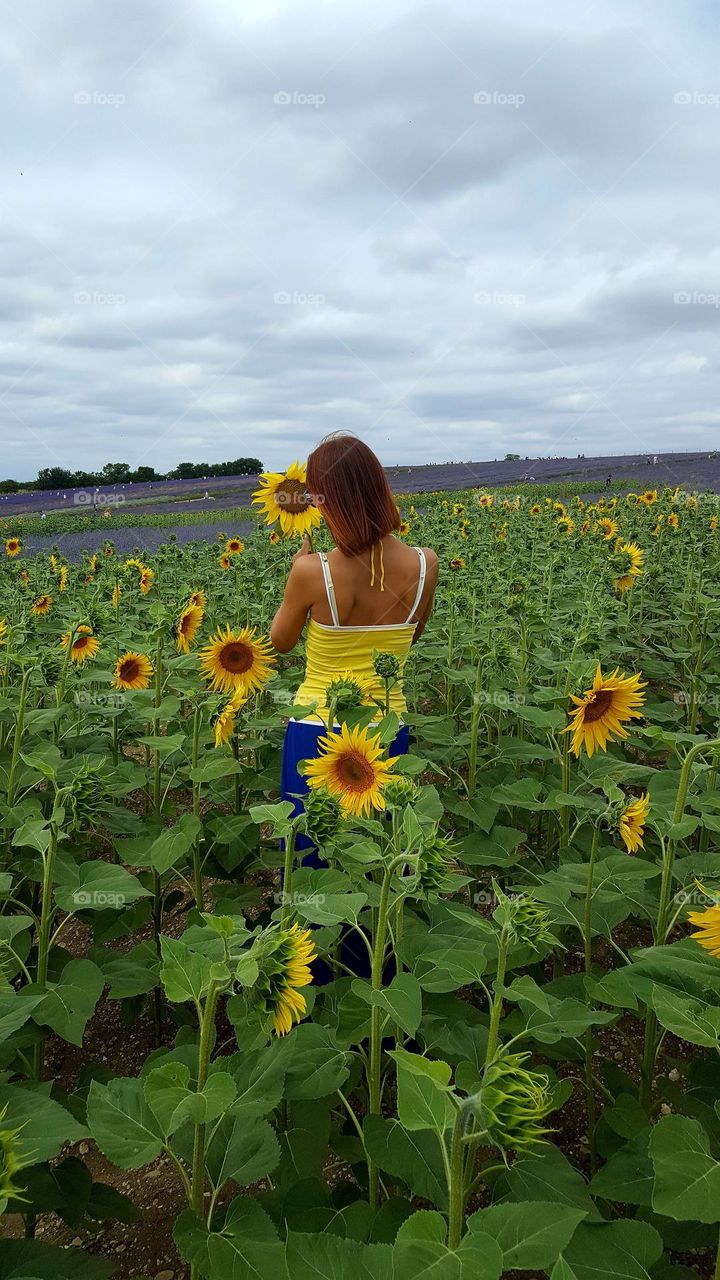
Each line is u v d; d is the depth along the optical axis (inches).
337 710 110.3
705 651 247.0
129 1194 106.3
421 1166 73.4
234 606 265.7
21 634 194.2
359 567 121.6
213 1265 61.6
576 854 124.0
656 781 121.0
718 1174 60.5
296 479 148.9
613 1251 61.6
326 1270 52.3
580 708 107.7
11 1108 68.8
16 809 120.0
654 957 83.6
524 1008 86.1
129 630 206.5
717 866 105.3
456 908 104.9
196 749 130.0
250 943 111.3
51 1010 88.0
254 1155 71.5
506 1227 52.7
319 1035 86.0
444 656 189.2
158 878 135.6
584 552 367.9
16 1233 100.2
